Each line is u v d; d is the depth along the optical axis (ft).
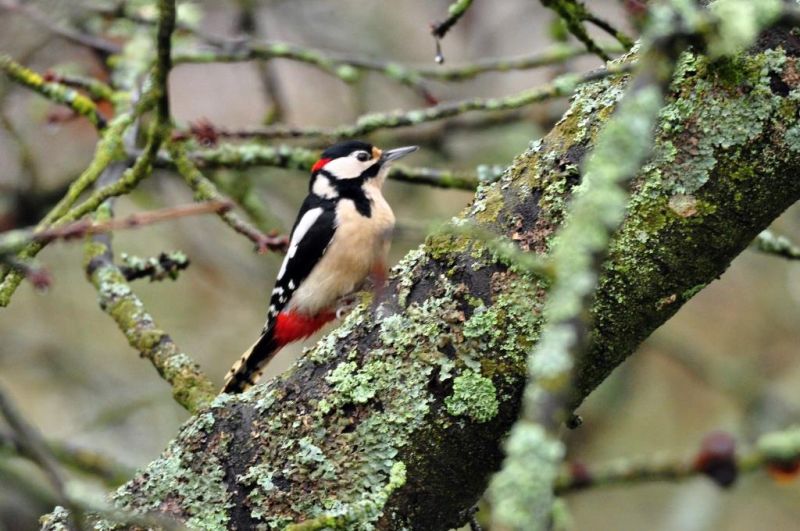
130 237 51.72
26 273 19.25
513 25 53.01
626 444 51.52
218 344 52.06
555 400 11.31
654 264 19.04
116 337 53.01
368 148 35.22
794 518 51.88
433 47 53.26
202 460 20.06
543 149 20.25
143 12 38.04
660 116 19.06
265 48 37.11
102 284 28.35
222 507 19.66
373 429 19.60
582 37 27.76
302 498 19.44
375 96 52.44
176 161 29.14
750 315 52.06
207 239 51.90
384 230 33.83
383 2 53.52
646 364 53.26
